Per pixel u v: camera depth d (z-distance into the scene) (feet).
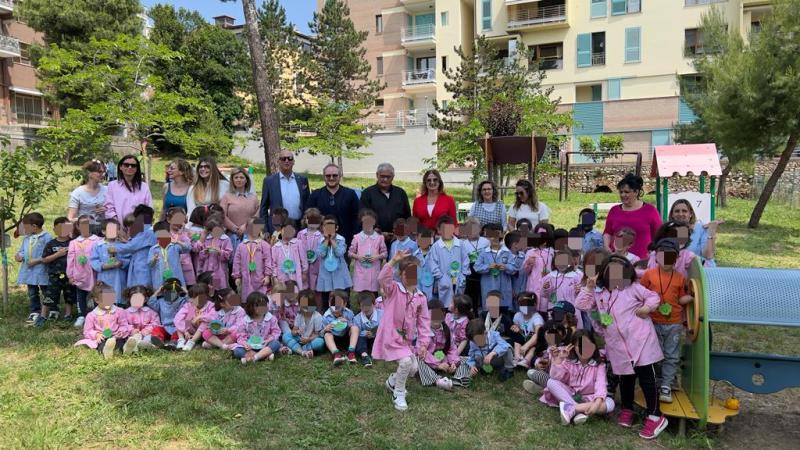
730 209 61.11
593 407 15.10
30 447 13.28
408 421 15.21
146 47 60.13
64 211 44.09
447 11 110.63
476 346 18.52
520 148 40.81
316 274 22.54
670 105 90.12
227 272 23.27
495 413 15.76
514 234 21.26
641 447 14.08
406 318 16.51
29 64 100.27
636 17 94.27
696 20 90.53
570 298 19.49
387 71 120.16
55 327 22.29
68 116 55.26
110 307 20.54
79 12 82.58
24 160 23.48
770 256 36.81
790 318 13.80
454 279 21.33
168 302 21.39
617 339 15.06
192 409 15.39
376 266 21.90
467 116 78.89
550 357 16.92
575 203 63.98
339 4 98.12
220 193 24.38
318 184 77.71
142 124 57.16
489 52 81.10
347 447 13.74
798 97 42.98
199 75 102.94
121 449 13.48
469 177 93.25
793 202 63.26
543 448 13.97
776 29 44.37
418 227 21.53
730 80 46.39
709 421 14.33
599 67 97.30
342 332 19.86
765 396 17.43
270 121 38.52
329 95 99.35
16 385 16.83
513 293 21.54
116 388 16.53
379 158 100.48
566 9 97.35
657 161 38.68
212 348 20.53
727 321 14.07
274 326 20.16
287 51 98.32
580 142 91.66
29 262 22.97
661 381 15.76
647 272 16.29
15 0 91.61
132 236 21.99
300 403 16.02
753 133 46.85
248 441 13.89
